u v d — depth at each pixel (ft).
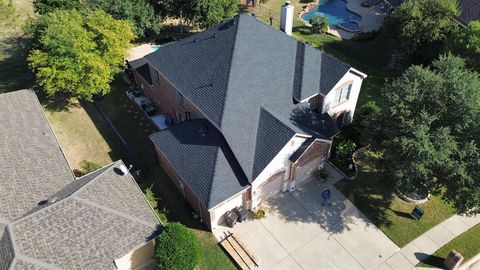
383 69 155.74
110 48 127.65
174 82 109.19
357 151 116.67
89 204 81.05
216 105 97.30
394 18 148.25
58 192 88.28
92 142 122.42
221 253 92.68
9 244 72.54
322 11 208.64
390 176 97.19
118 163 94.38
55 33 118.83
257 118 99.14
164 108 129.18
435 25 139.54
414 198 103.55
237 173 93.20
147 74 133.08
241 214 96.63
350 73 110.32
